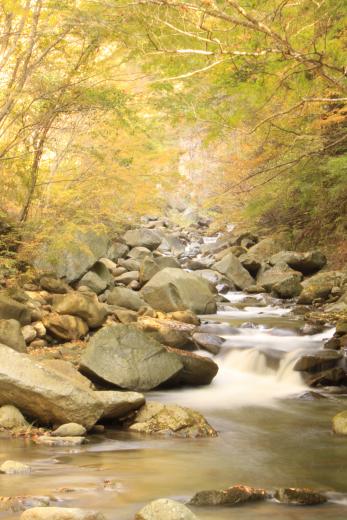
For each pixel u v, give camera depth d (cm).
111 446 726
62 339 1149
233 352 1161
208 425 804
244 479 614
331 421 862
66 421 772
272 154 1195
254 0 678
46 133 1316
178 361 1005
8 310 1103
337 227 1992
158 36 662
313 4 707
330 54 743
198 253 2431
